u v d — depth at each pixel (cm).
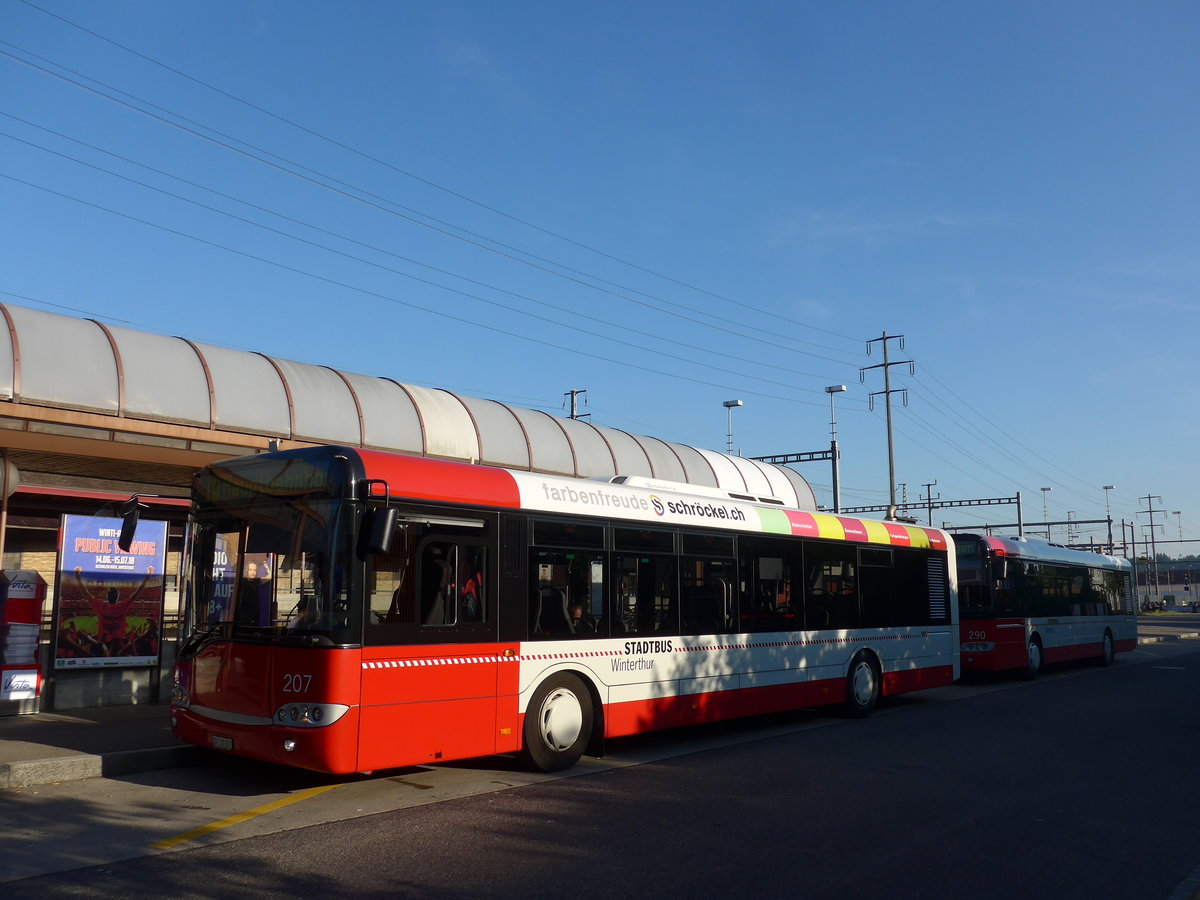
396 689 826
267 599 850
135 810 788
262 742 809
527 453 2003
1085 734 1279
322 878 610
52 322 1401
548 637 983
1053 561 2359
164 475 1728
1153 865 661
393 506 852
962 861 667
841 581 1458
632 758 1088
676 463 2425
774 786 920
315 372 1720
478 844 696
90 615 1297
